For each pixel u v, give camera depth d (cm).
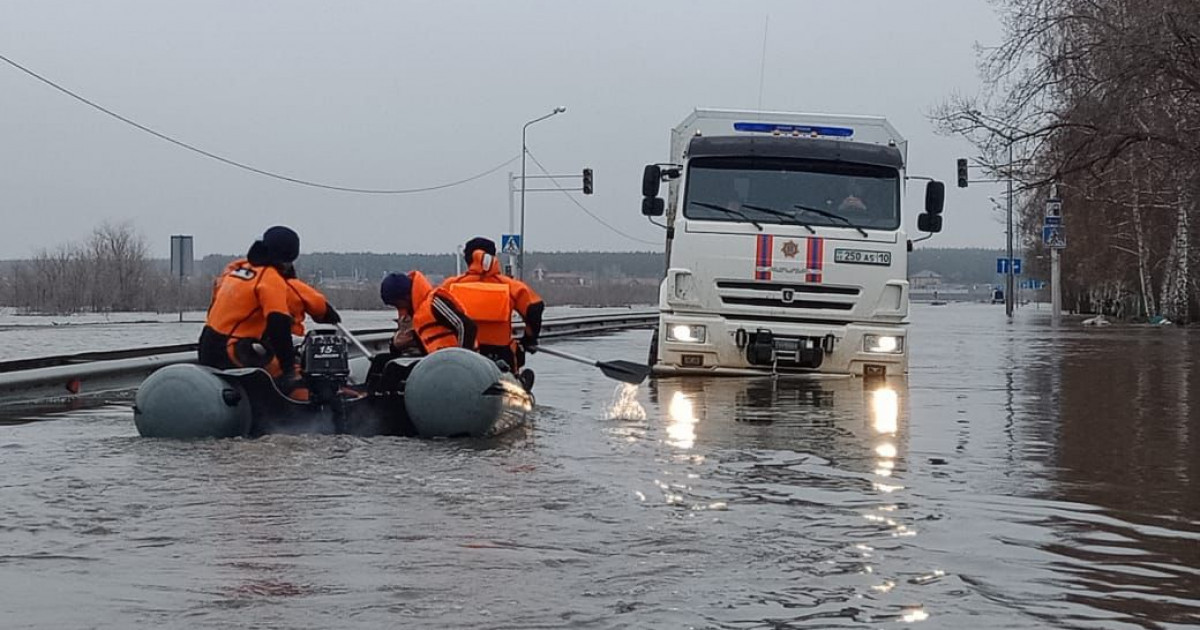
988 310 7250
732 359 1552
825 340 1542
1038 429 1067
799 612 488
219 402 959
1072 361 2106
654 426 1077
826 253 1537
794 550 588
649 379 1575
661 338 1575
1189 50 2545
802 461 867
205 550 587
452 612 487
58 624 474
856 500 716
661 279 1747
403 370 999
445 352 991
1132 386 1550
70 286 6994
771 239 1541
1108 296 5691
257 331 1046
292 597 508
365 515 665
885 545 600
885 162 1559
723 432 1034
